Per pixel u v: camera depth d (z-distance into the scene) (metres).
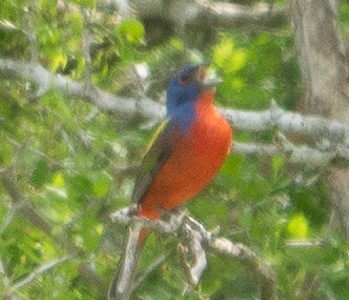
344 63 14.52
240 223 13.55
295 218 13.36
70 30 14.09
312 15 14.48
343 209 14.34
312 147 14.52
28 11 13.97
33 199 13.57
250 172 13.83
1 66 14.09
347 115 14.49
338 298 13.31
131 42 14.34
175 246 13.61
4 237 13.89
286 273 13.65
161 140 12.86
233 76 15.14
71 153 13.61
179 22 17.48
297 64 16.09
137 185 12.99
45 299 13.61
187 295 13.44
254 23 17.23
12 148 13.98
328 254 13.02
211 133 12.70
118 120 14.62
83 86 14.06
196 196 13.88
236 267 13.77
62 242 13.56
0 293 12.88
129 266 11.72
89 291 14.19
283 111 14.41
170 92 13.06
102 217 13.45
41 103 13.30
